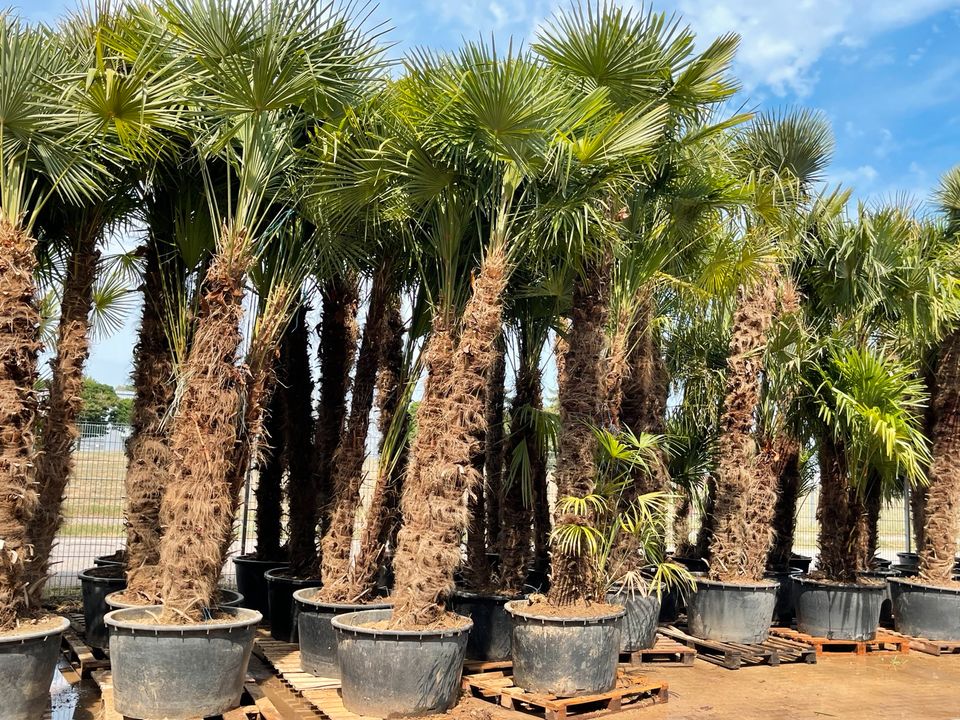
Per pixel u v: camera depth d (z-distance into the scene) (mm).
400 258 6707
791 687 6770
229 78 5020
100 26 5566
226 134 5137
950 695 6645
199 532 5039
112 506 10922
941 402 9047
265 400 6008
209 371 5180
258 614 5363
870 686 6887
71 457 5910
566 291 6879
